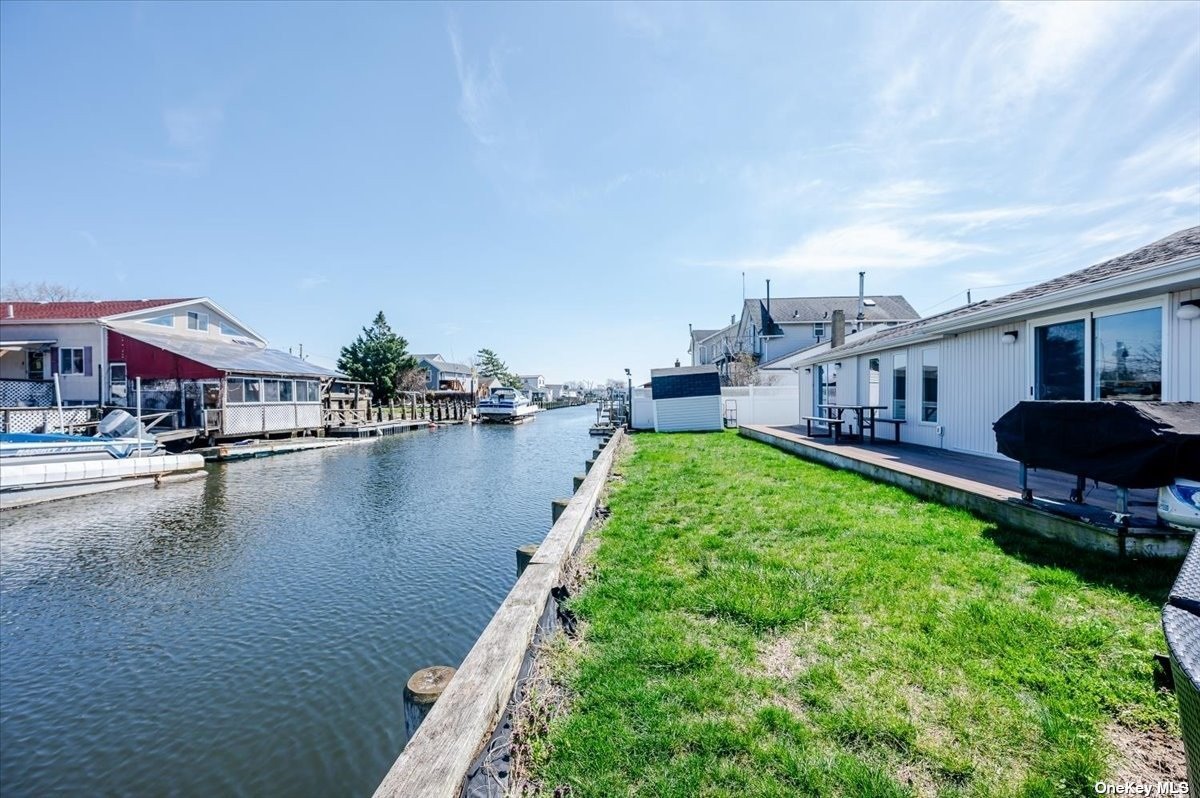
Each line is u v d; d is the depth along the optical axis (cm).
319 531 980
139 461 1386
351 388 3541
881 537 462
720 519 552
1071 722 212
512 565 787
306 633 586
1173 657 118
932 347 973
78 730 434
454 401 4472
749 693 244
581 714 233
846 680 249
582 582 390
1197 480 346
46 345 2030
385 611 639
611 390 3906
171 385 2019
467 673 219
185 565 805
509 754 205
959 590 344
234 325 2869
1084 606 312
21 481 1165
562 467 1727
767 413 1859
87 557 845
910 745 203
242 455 1919
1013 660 258
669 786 189
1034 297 634
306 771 389
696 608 338
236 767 393
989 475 636
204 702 468
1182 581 143
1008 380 780
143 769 392
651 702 239
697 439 1459
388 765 396
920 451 909
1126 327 586
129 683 497
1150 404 372
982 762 194
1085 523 405
